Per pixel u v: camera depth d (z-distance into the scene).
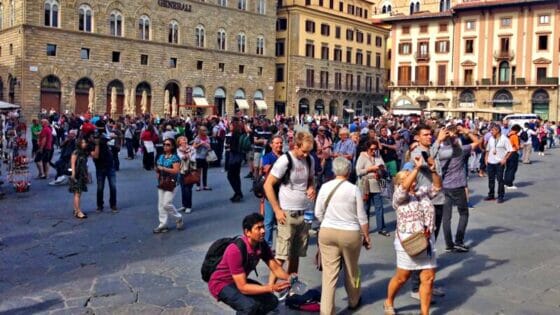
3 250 10.50
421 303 7.23
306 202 8.22
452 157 10.52
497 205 16.08
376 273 9.34
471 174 24.22
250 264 6.34
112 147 23.05
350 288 7.61
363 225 7.24
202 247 10.89
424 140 8.30
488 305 7.84
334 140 22.52
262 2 70.00
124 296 8.10
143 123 32.25
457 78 70.94
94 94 54.38
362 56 84.44
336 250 7.23
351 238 7.12
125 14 56.38
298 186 8.13
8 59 52.09
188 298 8.05
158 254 10.36
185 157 14.31
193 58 62.53
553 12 64.19
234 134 16.19
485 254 10.60
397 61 75.88
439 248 11.09
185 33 61.69
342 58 80.62
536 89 65.50
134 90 57.28
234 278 6.16
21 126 22.64
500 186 16.48
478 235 12.20
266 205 10.54
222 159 29.28
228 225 12.93
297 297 7.77
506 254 10.59
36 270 9.30
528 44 65.94
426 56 73.31
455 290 8.51
